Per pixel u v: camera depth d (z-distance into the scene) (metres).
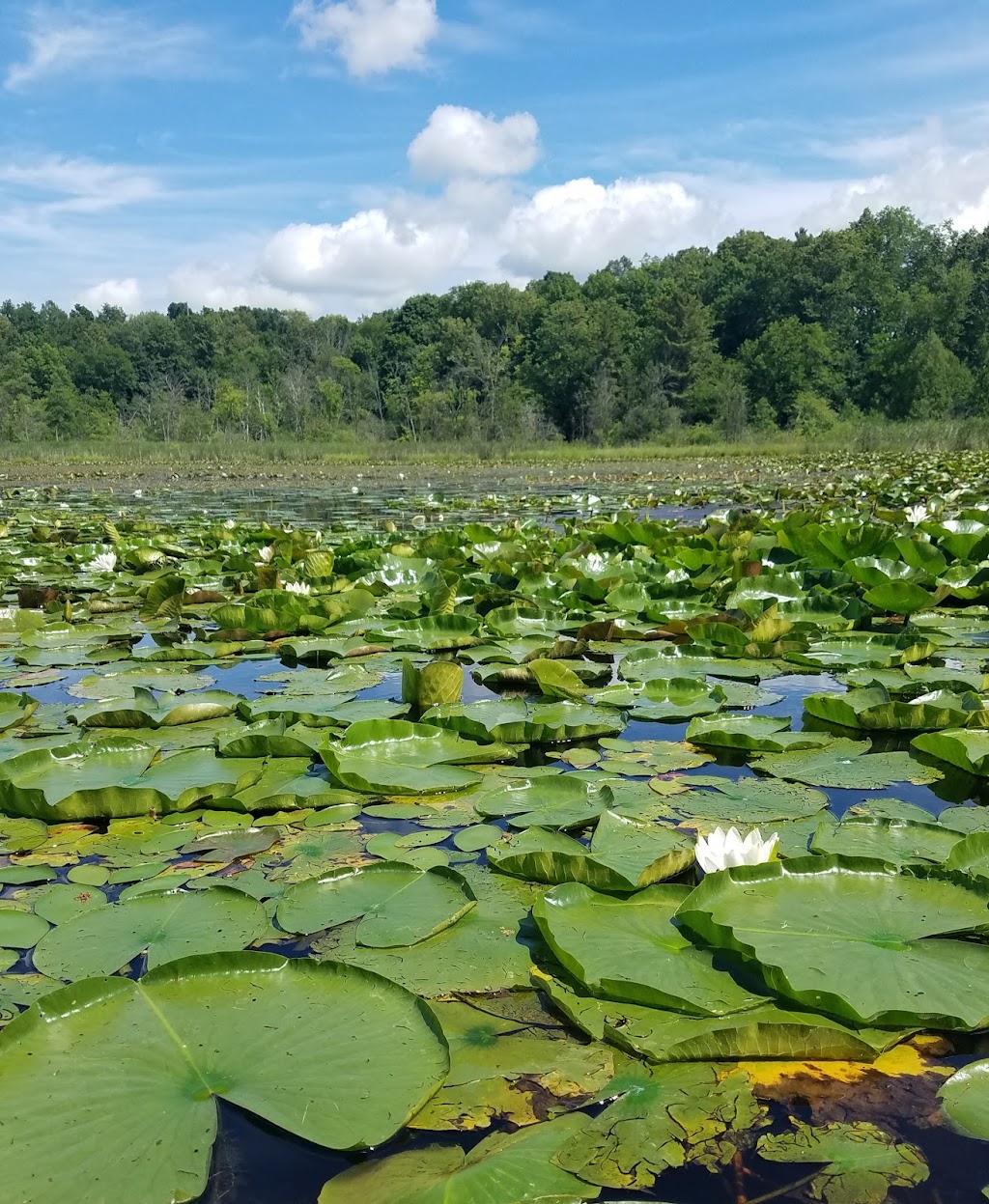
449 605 4.51
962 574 4.84
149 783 2.42
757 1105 1.24
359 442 38.50
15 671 3.74
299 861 2.01
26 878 1.94
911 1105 1.24
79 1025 1.38
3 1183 1.09
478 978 1.54
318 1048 1.33
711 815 2.18
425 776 2.46
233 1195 1.10
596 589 4.84
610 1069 1.31
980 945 1.52
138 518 10.26
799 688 3.32
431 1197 1.07
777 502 10.95
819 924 1.58
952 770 2.48
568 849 1.98
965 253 50.00
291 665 3.86
